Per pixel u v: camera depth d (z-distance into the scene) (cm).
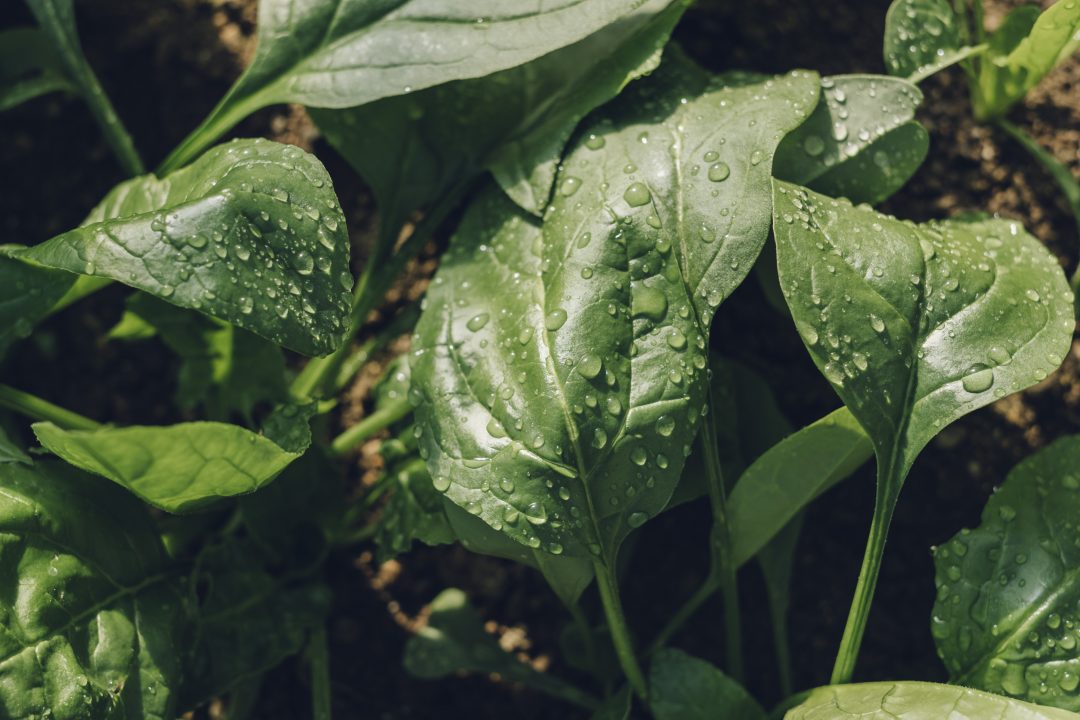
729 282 50
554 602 58
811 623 57
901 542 57
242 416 58
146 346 60
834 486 57
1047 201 57
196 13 61
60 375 60
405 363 55
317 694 54
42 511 49
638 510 50
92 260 48
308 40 53
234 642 53
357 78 52
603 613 57
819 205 50
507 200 52
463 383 50
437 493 52
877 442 50
